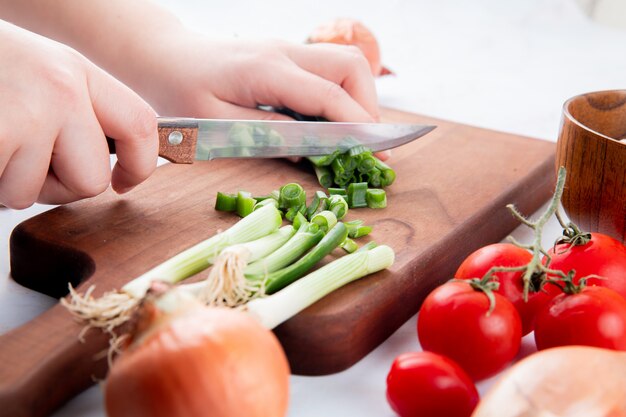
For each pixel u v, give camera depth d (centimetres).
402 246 67
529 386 51
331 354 59
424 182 78
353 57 83
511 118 103
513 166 81
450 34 138
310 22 140
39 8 87
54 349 55
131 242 66
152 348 48
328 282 60
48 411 55
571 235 63
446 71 120
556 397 50
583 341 57
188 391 47
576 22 144
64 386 55
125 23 86
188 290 58
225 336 48
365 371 60
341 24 109
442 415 54
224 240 62
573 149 68
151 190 74
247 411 48
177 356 48
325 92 80
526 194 79
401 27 141
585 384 51
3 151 62
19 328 56
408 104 107
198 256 61
